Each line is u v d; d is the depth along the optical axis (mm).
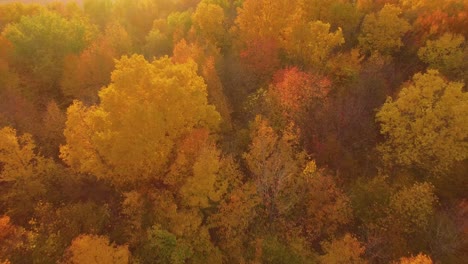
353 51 50844
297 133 40125
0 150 33406
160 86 31422
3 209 33875
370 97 45406
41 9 72688
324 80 43469
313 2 58062
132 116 29344
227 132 41375
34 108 46000
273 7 52406
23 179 33531
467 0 61250
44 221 31297
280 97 42594
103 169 32844
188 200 32500
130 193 31734
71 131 32625
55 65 51969
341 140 42031
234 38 57719
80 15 72125
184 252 30750
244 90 46969
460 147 37500
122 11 74250
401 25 54375
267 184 34281
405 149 40000
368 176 40375
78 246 27594
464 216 35656
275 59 49562
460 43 49844
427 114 37281
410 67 54469
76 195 34875
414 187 34906
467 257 32969
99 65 48625
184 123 33469
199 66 46188
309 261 32562
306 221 35688
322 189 35656
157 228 30391
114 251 28750
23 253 29328
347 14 58156
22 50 52188
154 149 30984
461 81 46938
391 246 33969
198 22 58469
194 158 33188
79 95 47969
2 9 71438
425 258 29375
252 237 34156
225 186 32750
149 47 57469
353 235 35156
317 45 49594
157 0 78312
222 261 32844
